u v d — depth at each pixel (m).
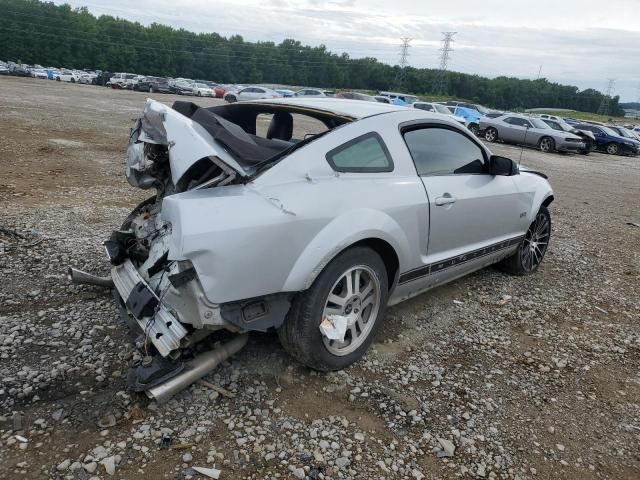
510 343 3.89
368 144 3.36
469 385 3.27
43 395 2.79
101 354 3.20
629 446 2.85
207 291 2.55
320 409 2.88
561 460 2.69
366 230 3.06
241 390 2.97
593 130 28.23
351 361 3.28
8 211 5.96
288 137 3.88
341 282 3.13
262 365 3.23
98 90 40.62
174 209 2.59
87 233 5.38
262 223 2.67
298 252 2.80
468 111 28.52
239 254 2.59
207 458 2.46
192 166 2.78
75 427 2.58
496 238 4.62
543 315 4.45
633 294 5.19
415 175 3.62
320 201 2.91
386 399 3.03
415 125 3.77
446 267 3.98
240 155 2.86
